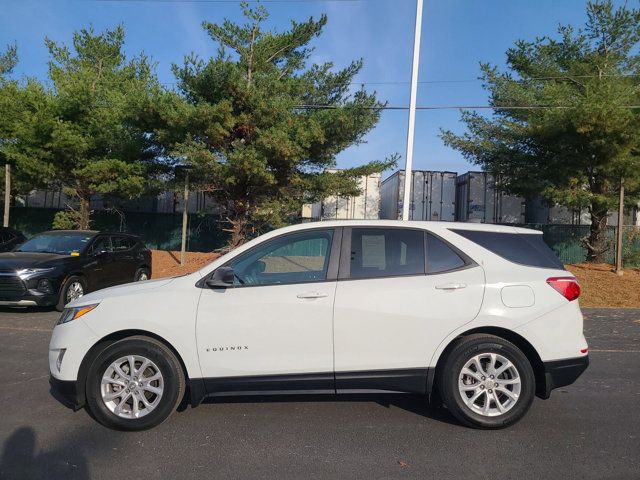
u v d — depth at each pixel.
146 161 20.39
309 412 5.33
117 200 24.28
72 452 4.35
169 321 4.75
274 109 16.48
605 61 18.09
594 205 18.38
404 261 4.99
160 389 4.77
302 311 4.76
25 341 8.37
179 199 24.98
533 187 18.41
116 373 4.81
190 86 17.25
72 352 4.77
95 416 4.79
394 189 24.73
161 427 4.90
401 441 4.61
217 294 4.82
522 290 4.87
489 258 5.00
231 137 17.42
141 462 4.18
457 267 4.96
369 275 4.92
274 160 16.80
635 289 14.34
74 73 20.77
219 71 16.42
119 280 12.95
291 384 4.79
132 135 19.47
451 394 4.81
